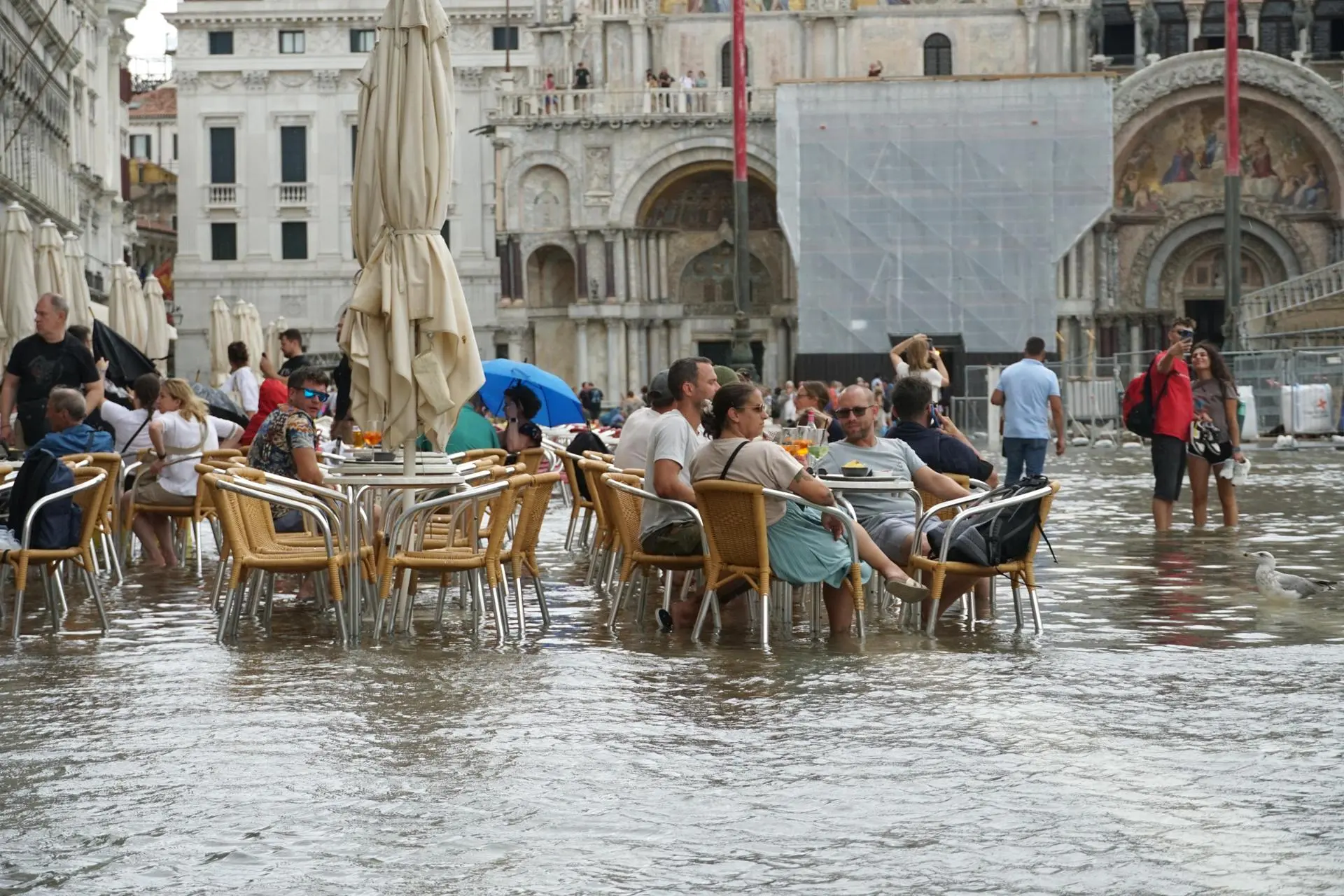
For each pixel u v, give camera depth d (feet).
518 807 53.62
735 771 58.13
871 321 452.35
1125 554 126.00
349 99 560.20
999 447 338.54
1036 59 492.95
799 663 79.46
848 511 90.84
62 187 436.76
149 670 78.59
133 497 123.65
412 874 46.91
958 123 449.06
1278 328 417.90
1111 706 68.18
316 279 562.66
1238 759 58.90
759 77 496.23
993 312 451.12
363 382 97.66
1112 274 475.31
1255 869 46.39
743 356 333.01
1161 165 481.05
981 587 102.58
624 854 48.55
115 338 162.20
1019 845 49.01
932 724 64.90
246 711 68.59
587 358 486.79
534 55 531.09
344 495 94.58
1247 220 478.18
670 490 90.22
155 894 45.52
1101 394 363.56
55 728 65.57
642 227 486.79
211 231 563.48
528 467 129.80
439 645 86.69
